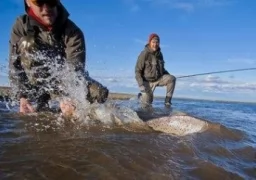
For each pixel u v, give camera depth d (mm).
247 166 2242
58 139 2391
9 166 1775
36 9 3428
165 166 1950
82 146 2209
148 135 2771
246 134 3406
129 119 3219
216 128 3234
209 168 2020
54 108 4066
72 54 3695
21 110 3641
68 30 3662
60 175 1693
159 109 5406
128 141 2447
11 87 3811
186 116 3322
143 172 1817
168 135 2830
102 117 3188
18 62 3795
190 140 2656
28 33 3617
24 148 2113
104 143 2328
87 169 1785
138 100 8055
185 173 1883
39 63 3754
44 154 2002
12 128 2729
